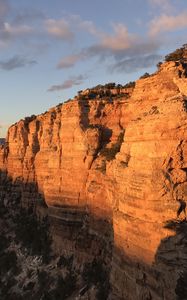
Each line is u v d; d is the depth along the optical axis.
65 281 57.19
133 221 36.97
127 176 39.50
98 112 65.06
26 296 61.44
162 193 34.25
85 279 54.47
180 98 36.09
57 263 63.16
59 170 67.38
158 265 33.09
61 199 65.81
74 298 52.50
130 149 41.12
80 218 62.72
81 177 62.78
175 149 34.59
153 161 35.75
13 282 67.69
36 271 66.44
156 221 34.38
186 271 30.62
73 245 62.53
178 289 30.59
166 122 35.12
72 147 65.19
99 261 54.12
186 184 34.75
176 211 33.38
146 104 51.59
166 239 32.62
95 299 49.53
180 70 48.47
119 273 39.44
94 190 57.06
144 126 37.50
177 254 31.58
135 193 37.06
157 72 52.78
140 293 35.31
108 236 52.97
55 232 67.62
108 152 59.97
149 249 34.53
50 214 68.62
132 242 37.03
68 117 66.75
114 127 63.62
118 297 39.16
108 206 53.53
